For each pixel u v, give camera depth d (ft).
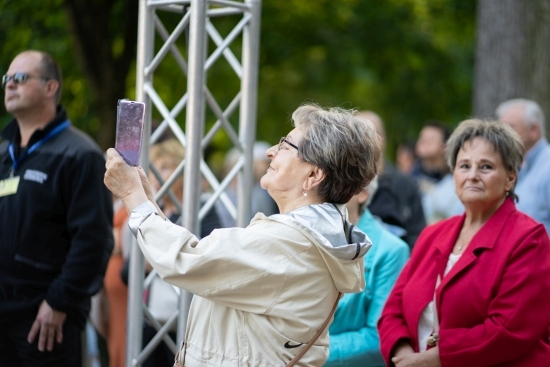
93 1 34.06
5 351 17.31
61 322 16.83
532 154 22.50
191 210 16.58
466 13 43.86
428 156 35.14
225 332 11.12
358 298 15.92
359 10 46.37
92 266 16.88
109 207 17.52
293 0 45.98
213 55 17.39
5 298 17.06
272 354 10.89
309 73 52.19
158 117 45.44
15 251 16.98
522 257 13.80
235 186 40.83
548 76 27.45
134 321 17.22
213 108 17.74
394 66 49.01
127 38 34.47
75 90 40.81
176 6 17.74
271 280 10.75
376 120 24.61
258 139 59.21
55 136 17.51
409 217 25.05
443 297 14.19
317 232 10.93
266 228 11.03
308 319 10.93
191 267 10.74
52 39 38.50
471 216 14.90
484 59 28.48
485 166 14.67
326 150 11.30
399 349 14.70
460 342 13.64
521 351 13.50
